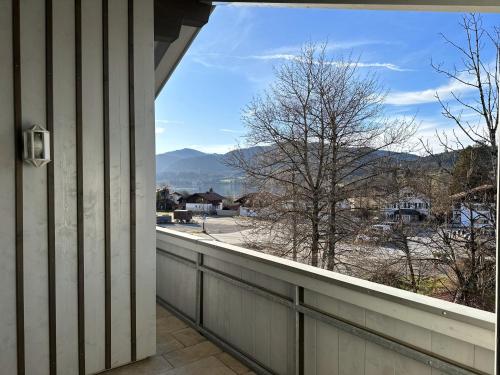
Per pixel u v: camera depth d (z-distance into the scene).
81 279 2.37
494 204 5.65
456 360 1.40
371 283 1.75
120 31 2.51
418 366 1.53
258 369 2.41
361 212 7.60
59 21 2.25
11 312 2.11
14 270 2.12
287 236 8.39
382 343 1.64
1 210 2.07
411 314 1.50
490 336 1.25
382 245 7.12
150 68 2.66
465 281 5.91
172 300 3.56
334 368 1.90
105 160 2.46
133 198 2.59
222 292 2.81
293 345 2.13
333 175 8.01
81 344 2.37
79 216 2.35
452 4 1.88
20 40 2.11
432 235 6.37
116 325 2.52
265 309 2.38
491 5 1.79
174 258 3.49
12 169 2.10
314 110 8.32
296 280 2.07
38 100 2.18
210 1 3.15
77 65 2.32
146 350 2.64
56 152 2.25
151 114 2.67
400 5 2.06
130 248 2.59
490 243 5.70
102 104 2.43
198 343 2.88
